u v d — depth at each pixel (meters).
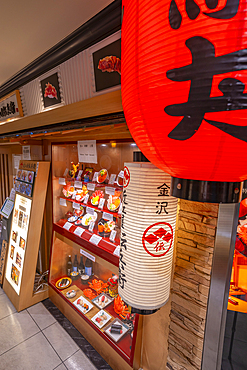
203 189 0.39
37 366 1.88
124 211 0.98
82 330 2.22
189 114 0.27
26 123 2.06
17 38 1.50
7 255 3.00
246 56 0.23
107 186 2.06
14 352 2.01
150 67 0.29
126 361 1.71
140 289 0.96
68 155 2.78
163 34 0.27
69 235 2.46
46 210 3.01
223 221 1.12
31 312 2.54
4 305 2.66
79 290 2.60
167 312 1.57
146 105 0.32
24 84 2.22
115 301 2.26
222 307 1.17
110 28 1.17
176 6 0.25
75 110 1.36
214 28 0.23
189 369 1.33
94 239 2.17
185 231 1.28
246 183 0.94
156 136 0.34
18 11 1.20
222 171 0.34
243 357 1.19
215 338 1.21
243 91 0.24
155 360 1.71
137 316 1.68
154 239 0.91
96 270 2.70
